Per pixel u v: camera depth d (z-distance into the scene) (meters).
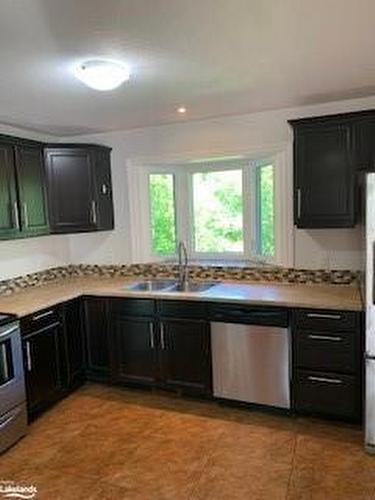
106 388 3.58
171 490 2.21
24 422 2.80
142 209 4.07
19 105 2.96
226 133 3.57
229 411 3.10
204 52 2.08
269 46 2.03
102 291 3.50
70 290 3.57
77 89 2.60
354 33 1.89
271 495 2.15
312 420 2.92
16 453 2.61
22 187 3.34
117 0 1.54
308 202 3.03
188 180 4.21
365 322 2.52
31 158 3.44
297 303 2.81
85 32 1.81
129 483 2.28
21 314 2.85
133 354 3.46
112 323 3.50
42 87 2.55
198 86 2.64
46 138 4.03
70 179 3.74
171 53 2.08
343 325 2.71
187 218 4.25
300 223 3.08
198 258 4.21
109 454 2.57
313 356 2.82
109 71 2.18
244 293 3.15
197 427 2.87
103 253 4.22
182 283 3.70
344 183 2.90
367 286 2.41
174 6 1.61
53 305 3.20
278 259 3.55
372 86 2.75
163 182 4.22
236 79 2.53
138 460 2.50
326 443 2.62
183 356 3.27
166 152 3.83
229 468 2.39
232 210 4.03
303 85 2.69
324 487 2.20
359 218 2.88
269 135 3.41
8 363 2.70
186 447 2.62
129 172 4.00
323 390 2.82
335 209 2.95
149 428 2.88
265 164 3.68
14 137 3.25
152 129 3.85
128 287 3.63
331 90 2.83
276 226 3.54
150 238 4.16
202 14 1.68
